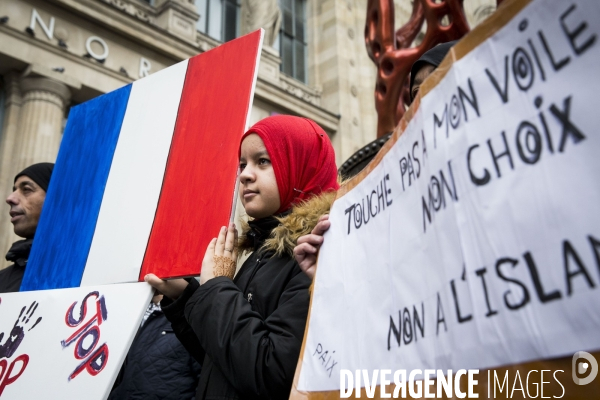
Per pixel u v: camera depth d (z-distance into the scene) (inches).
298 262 43.1
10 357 58.4
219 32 361.1
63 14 253.6
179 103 64.1
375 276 32.9
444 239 25.7
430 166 27.6
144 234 58.7
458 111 25.7
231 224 50.8
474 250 23.3
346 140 387.2
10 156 232.5
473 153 24.1
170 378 70.6
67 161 76.7
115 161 68.3
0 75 247.0
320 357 36.0
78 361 52.0
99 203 66.7
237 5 379.2
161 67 288.5
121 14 270.1
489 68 24.1
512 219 21.5
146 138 65.7
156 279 53.3
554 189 19.8
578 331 18.3
